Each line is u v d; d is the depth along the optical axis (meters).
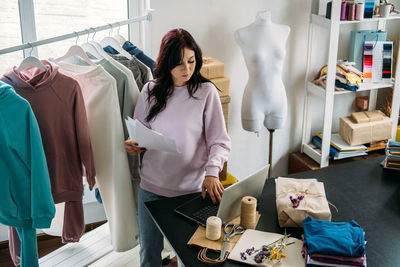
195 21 3.17
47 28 3.01
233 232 1.90
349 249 1.67
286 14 3.41
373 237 1.89
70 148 2.27
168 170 2.26
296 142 3.83
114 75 2.35
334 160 3.62
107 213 2.58
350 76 3.33
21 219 2.15
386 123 3.54
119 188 2.38
